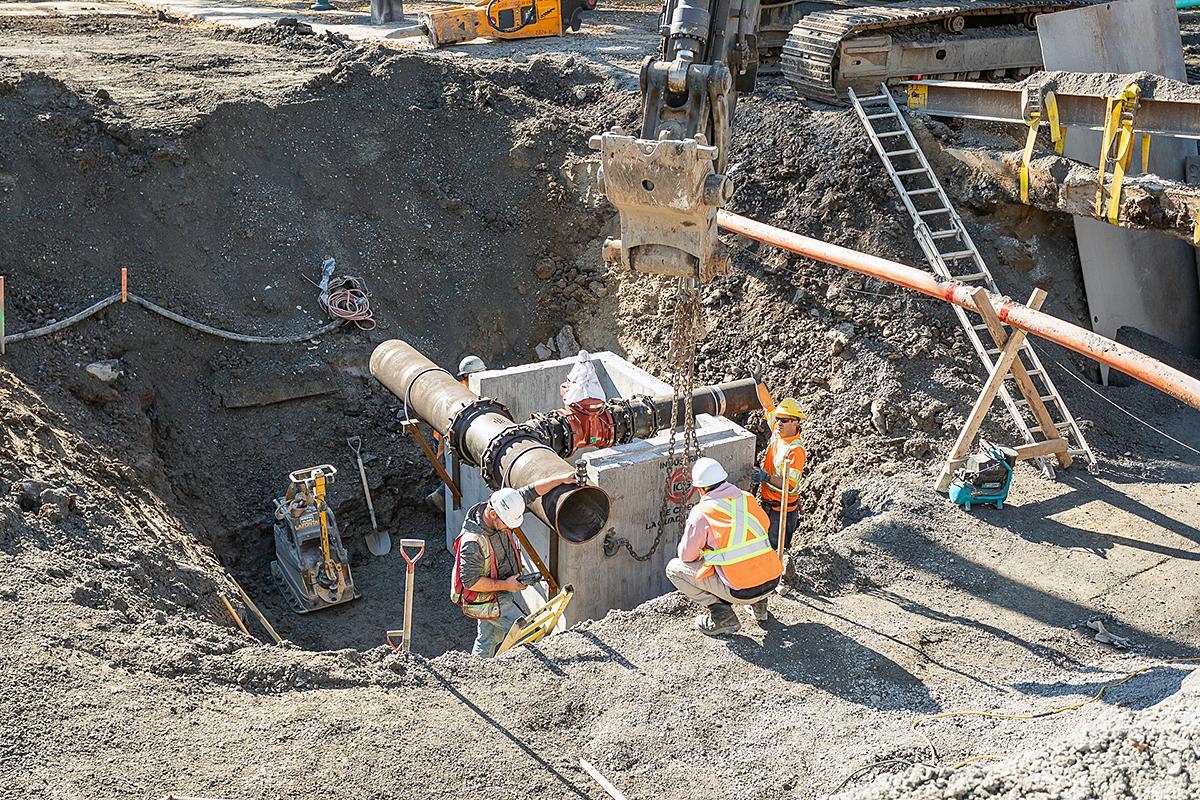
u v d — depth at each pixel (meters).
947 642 7.26
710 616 7.18
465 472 10.55
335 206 13.52
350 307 12.52
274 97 14.01
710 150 5.59
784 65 13.54
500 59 16.05
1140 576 8.11
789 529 9.05
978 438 9.93
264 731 5.90
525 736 6.13
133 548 7.71
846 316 11.30
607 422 9.10
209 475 10.98
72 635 6.39
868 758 5.88
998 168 11.55
